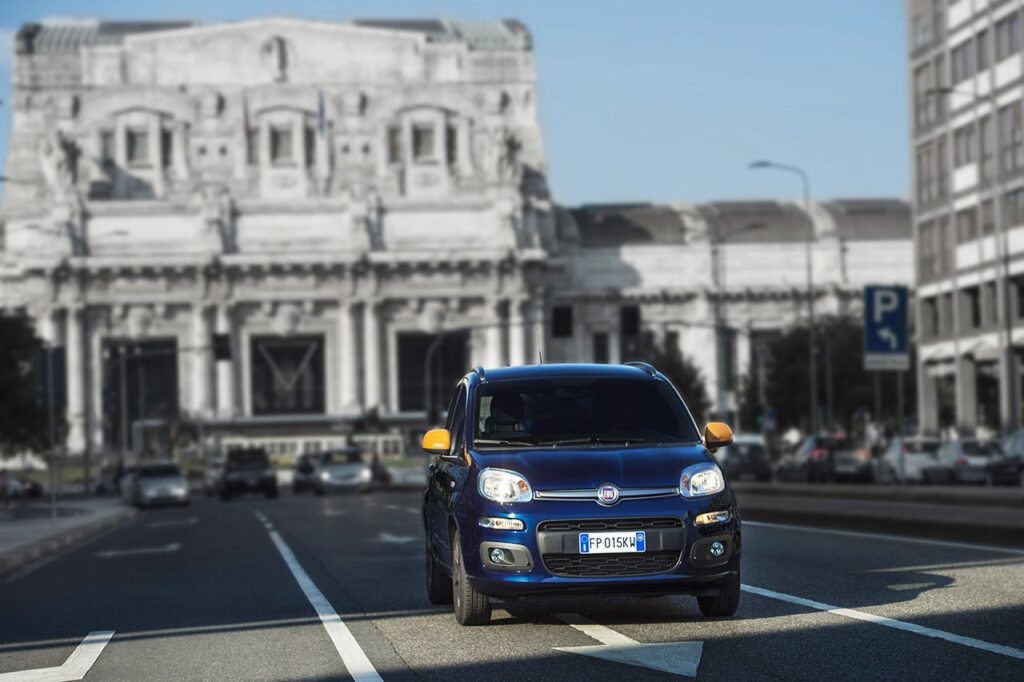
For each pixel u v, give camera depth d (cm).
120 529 4812
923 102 7844
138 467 7475
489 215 14175
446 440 1520
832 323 10844
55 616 1805
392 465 12162
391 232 14125
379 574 2155
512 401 1477
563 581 1324
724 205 16238
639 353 12769
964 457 6003
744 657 1188
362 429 11194
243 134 14575
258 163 14650
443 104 14788
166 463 7500
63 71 14750
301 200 14050
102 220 13888
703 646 1249
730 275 15188
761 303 15162
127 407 14175
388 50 14975
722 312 15150
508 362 14188
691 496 1348
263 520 4600
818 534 2717
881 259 15225
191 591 2048
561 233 15175
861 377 10588
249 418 13412
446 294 14125
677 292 15025
